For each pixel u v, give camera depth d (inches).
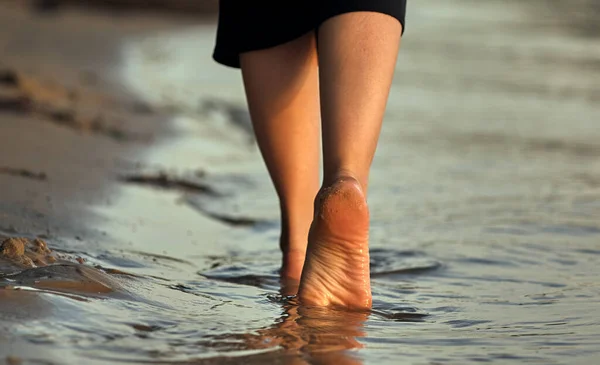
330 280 134.3
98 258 158.9
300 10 155.6
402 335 123.6
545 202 278.5
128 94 497.0
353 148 136.8
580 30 1320.1
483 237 221.9
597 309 148.1
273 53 166.7
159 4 1373.0
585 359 114.6
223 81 678.5
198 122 458.3
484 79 778.2
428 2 1883.6
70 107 382.0
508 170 356.5
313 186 176.4
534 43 1122.7
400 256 197.8
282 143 171.8
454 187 310.8
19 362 92.1
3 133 285.9
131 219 209.5
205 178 307.0
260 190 299.7
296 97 169.0
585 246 210.8
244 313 128.6
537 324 135.3
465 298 157.6
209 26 1284.4
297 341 114.3
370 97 138.9
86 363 95.8
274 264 185.6
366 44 141.1
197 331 114.6
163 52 851.4
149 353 102.4
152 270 159.3
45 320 107.3
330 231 131.6
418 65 866.8
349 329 124.0
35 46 693.9
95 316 113.0
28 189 205.9
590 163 382.3
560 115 577.3
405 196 291.0
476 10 1700.3
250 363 102.4
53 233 171.3
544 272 183.8
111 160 291.0
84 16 1188.5
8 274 126.7
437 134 473.7
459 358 113.2
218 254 196.2
